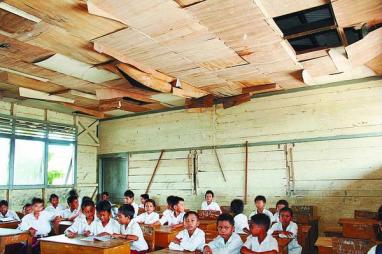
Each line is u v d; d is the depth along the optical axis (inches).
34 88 239.6
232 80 227.5
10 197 283.9
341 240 115.2
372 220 189.6
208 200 265.9
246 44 164.6
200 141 299.4
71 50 169.8
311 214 228.1
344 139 235.6
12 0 122.0
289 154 254.5
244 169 273.1
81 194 343.0
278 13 136.6
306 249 209.8
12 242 174.9
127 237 158.7
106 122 364.5
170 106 316.5
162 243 193.9
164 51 170.2
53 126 323.9
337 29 158.4
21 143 296.8
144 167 331.0
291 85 246.8
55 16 133.7
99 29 144.6
